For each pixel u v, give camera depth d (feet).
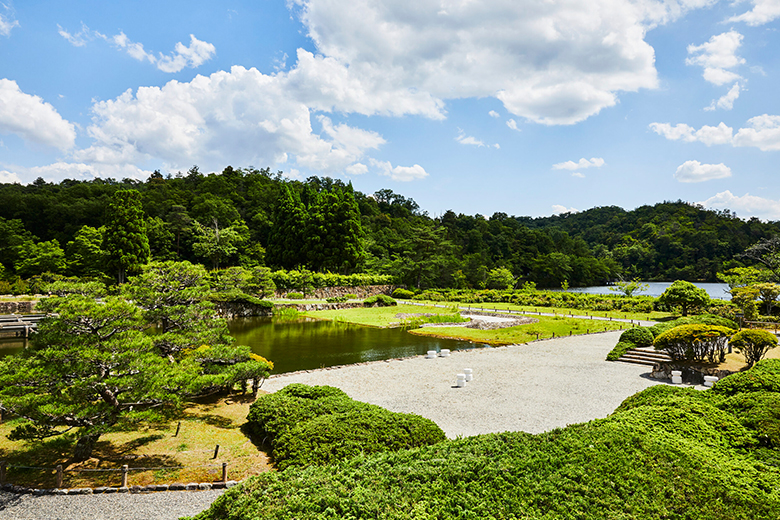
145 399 28.45
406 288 206.08
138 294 43.11
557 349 69.82
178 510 22.11
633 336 63.21
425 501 14.20
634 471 15.88
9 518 21.25
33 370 25.40
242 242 205.57
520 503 14.15
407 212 370.94
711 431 20.79
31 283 129.70
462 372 53.36
